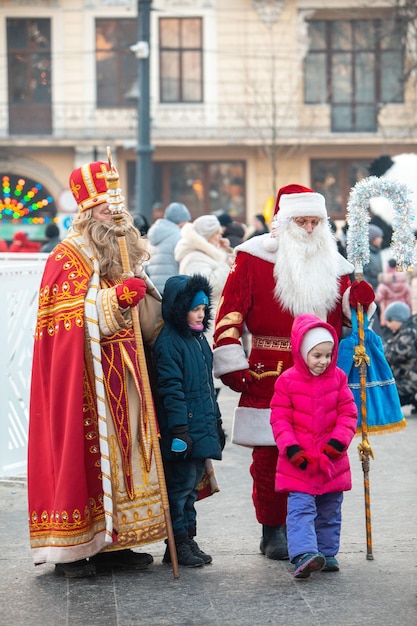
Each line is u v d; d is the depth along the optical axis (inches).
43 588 239.0
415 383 482.9
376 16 1398.9
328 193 1422.2
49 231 660.7
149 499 247.8
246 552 265.7
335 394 245.9
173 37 1391.5
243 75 1393.9
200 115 1391.5
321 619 216.4
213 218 470.6
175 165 1412.4
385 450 398.3
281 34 1392.7
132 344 249.0
